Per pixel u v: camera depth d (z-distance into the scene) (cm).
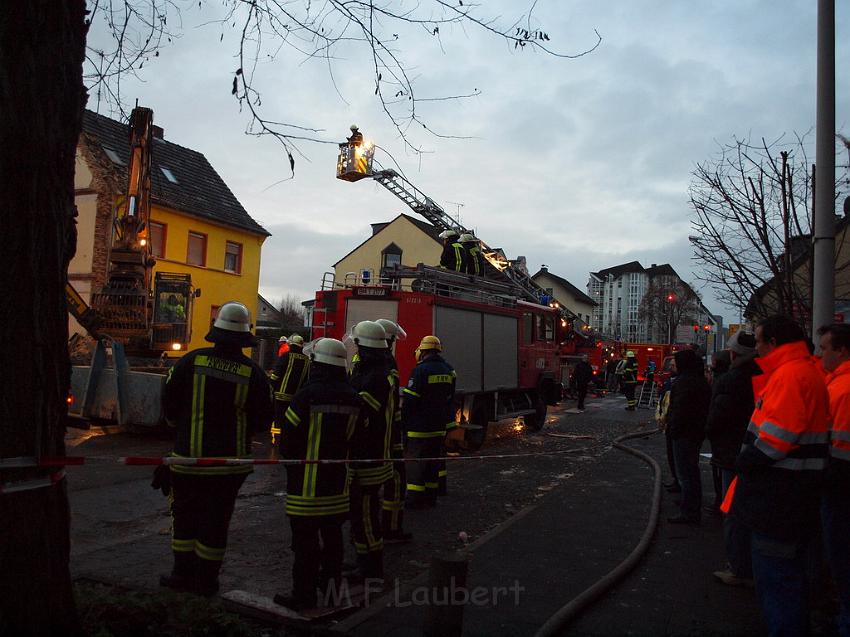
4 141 249
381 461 464
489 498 763
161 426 1078
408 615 391
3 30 249
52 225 267
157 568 471
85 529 578
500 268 1802
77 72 284
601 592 432
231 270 2958
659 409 805
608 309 10294
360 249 4253
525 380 1377
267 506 689
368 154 1061
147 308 1444
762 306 802
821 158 546
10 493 254
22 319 256
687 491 640
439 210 1669
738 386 546
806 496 323
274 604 396
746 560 457
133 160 1473
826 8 549
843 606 356
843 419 353
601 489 802
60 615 271
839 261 1063
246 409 420
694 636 376
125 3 424
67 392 282
